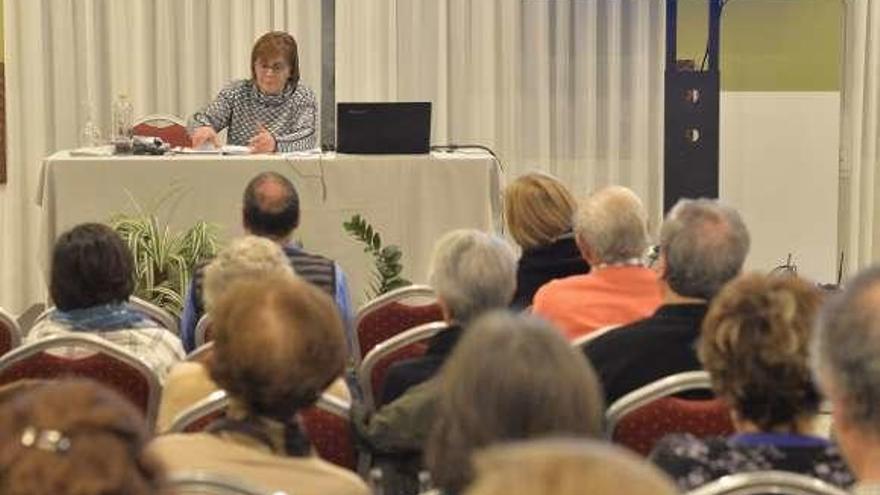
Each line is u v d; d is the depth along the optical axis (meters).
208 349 4.31
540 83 11.11
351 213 7.90
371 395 4.62
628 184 11.25
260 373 2.93
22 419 1.62
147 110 10.90
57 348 4.38
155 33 10.87
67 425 1.60
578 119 11.18
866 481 2.29
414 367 4.07
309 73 11.05
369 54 10.97
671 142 10.27
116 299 4.77
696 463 2.82
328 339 3.00
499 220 8.08
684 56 11.09
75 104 10.82
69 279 4.71
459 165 7.94
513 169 11.17
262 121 8.86
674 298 4.18
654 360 3.95
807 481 2.61
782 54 11.18
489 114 11.09
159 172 7.77
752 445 2.85
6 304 10.80
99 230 4.78
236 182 7.79
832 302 2.47
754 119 11.27
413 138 7.98
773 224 11.34
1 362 4.30
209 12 10.90
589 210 4.95
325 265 5.97
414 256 7.97
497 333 2.59
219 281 4.69
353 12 10.93
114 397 1.68
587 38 11.09
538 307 4.97
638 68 11.14
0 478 1.57
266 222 6.04
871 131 11.15
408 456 3.70
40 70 10.73
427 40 11.03
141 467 1.62
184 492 2.65
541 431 2.51
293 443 2.99
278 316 2.98
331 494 2.88
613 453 1.39
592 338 4.09
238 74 10.95
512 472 1.35
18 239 10.81
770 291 2.99
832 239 11.30
